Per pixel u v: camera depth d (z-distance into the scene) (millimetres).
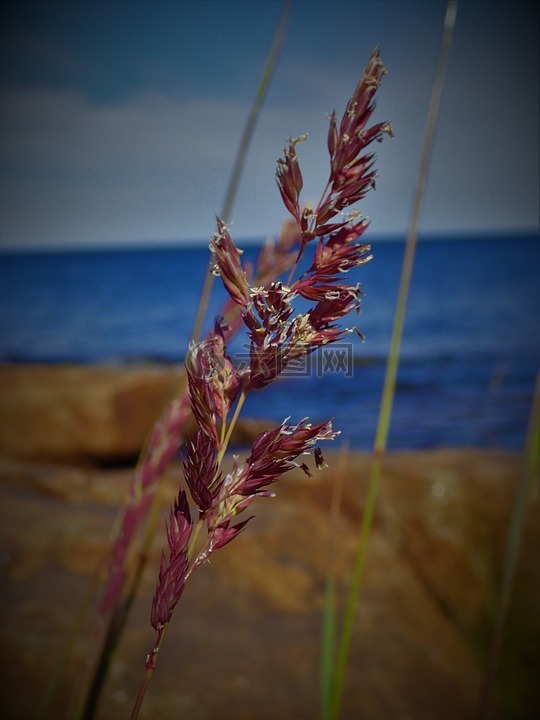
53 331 34906
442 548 5324
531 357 22547
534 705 4094
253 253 19000
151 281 51250
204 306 912
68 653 1296
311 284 417
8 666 2988
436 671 3809
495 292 37312
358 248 419
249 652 3438
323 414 15969
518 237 69438
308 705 3088
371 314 33000
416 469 5961
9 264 62906
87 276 54875
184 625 3654
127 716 2898
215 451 421
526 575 5090
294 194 424
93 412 10477
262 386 421
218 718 2924
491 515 5516
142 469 993
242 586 4113
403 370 20891
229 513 422
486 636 4641
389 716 3270
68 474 6000
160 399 10742
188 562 426
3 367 11711
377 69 427
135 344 31125
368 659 3635
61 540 4340
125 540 1009
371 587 4375
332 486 5914
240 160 958
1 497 5371
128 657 3291
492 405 16938
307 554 4586
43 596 3654
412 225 824
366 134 425
